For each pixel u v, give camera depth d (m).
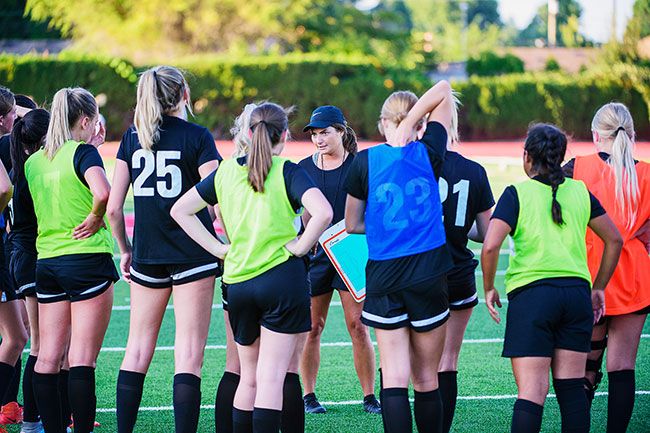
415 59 176.62
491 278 16.41
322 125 20.03
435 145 16.00
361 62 131.50
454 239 17.67
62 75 123.44
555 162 16.11
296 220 18.69
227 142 122.62
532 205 15.91
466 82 132.25
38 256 17.89
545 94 131.88
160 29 160.50
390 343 15.91
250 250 15.91
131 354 17.41
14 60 122.88
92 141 19.09
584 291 15.90
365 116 129.75
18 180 18.56
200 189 16.36
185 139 17.23
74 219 17.61
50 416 17.86
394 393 15.70
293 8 166.50
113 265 18.11
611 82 132.25
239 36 162.25
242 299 16.06
